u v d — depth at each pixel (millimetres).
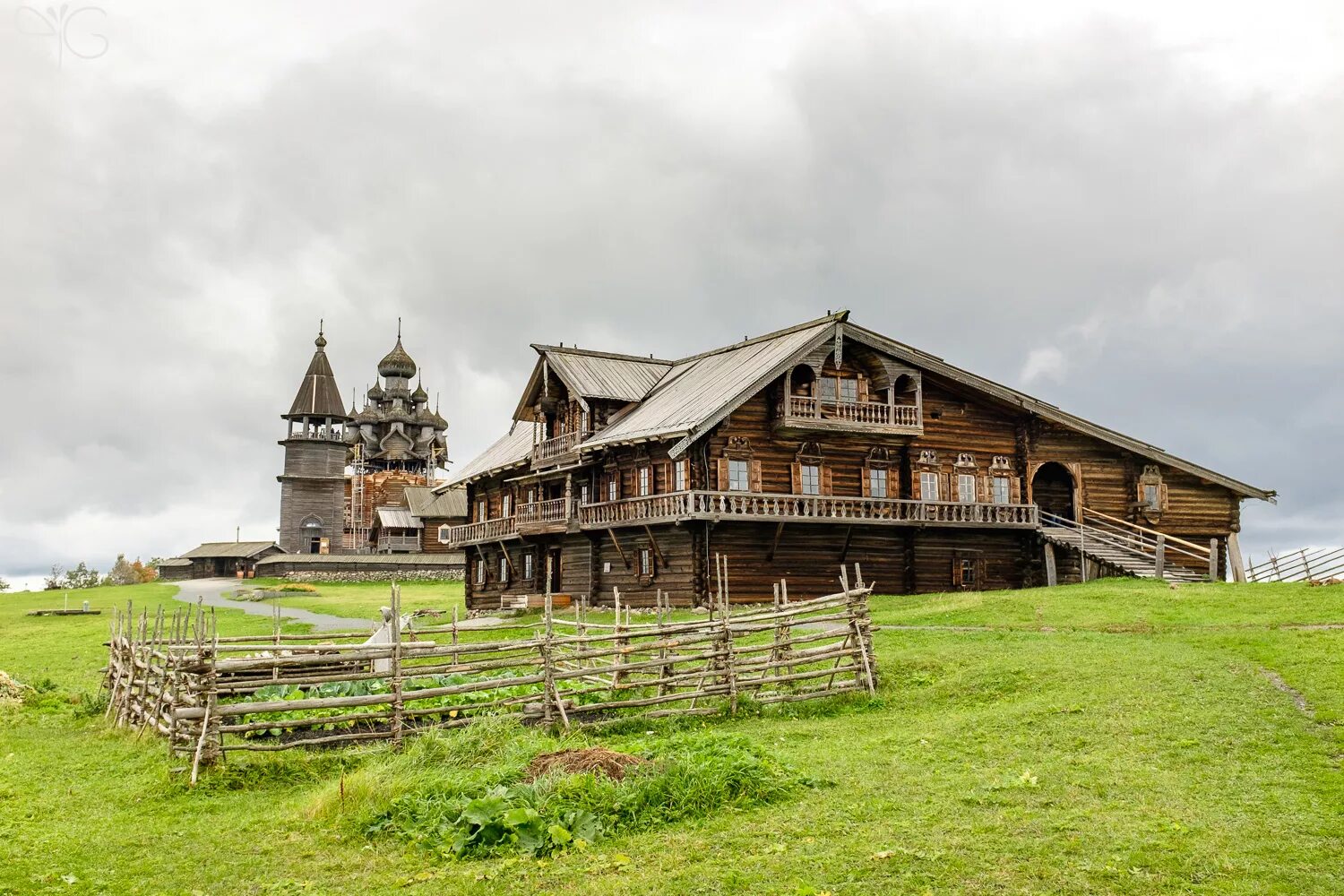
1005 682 20891
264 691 20141
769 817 12977
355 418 125438
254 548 101875
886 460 45469
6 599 78250
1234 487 50719
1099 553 44250
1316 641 22078
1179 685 18922
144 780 16266
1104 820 12391
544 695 18750
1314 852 11219
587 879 11227
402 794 13672
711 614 22875
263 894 11125
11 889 11094
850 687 21703
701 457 41438
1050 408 47188
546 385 50906
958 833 12164
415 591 79312
